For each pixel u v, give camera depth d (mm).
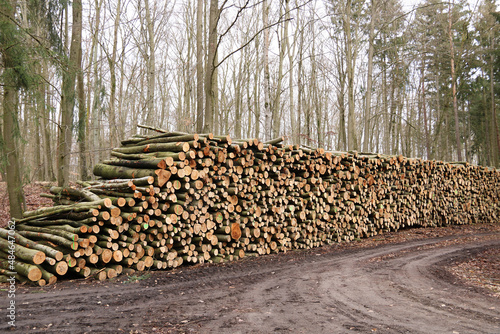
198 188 7309
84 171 11961
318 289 5559
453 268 7160
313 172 9570
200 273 6598
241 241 8219
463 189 15336
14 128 8102
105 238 6242
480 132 36469
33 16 9266
